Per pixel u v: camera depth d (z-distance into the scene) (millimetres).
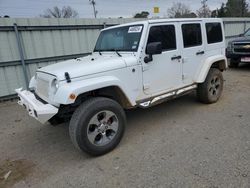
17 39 6828
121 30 3930
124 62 3342
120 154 3225
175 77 4117
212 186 2412
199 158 2955
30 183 2738
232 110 4621
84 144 2984
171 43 3963
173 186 2469
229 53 8898
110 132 3301
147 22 3582
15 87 7113
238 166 2719
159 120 4359
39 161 3238
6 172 2998
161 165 2871
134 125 4203
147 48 3482
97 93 3266
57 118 3604
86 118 2938
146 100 3715
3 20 6543
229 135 3535
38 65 7504
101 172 2844
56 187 2633
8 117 5324
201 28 4527
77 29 8094
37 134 4203
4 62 6797
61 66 3344
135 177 2684
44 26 7332
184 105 5098
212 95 5004
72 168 2990
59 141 3840
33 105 2971
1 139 4098
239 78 7602
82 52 8383
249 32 9320
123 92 3332
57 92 2828
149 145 3414
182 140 3488
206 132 3701
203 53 4617
